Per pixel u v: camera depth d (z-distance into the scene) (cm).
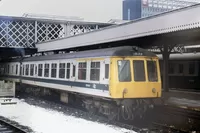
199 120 1320
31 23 3212
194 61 2711
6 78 2994
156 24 1503
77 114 1494
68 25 3328
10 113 1519
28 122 1259
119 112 1276
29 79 2330
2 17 3062
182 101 1856
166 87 2359
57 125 1187
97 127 1140
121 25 1788
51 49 2839
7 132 1095
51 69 1920
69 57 1670
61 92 1853
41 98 2256
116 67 1248
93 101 1441
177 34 1591
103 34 1991
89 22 3384
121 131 1070
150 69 1318
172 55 2958
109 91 1258
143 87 1287
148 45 2223
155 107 1541
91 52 1464
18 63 2612
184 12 1335
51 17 3353
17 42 3186
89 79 1433
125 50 1277
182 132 1090
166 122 1299
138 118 1349
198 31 1466
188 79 2786
